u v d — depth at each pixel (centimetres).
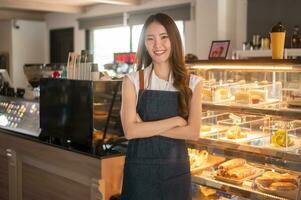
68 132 240
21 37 882
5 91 352
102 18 749
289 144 182
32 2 705
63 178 244
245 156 189
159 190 168
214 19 528
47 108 259
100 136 226
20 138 281
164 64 170
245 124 205
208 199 218
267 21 475
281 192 178
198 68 209
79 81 228
